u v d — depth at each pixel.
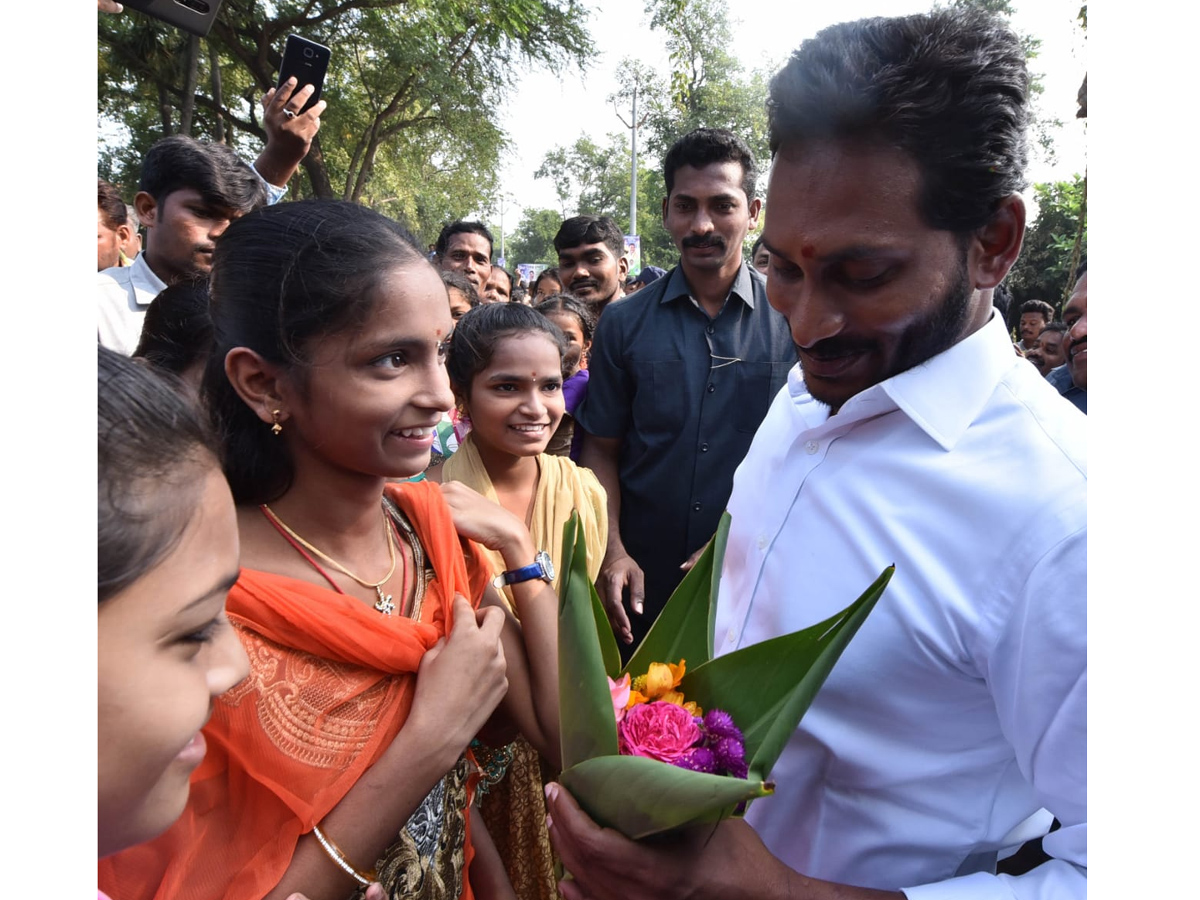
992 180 0.85
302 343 0.97
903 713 1.03
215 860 0.95
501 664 1.11
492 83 16.19
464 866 1.25
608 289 4.18
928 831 1.05
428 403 1.02
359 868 0.98
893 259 0.88
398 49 14.43
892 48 0.85
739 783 0.71
